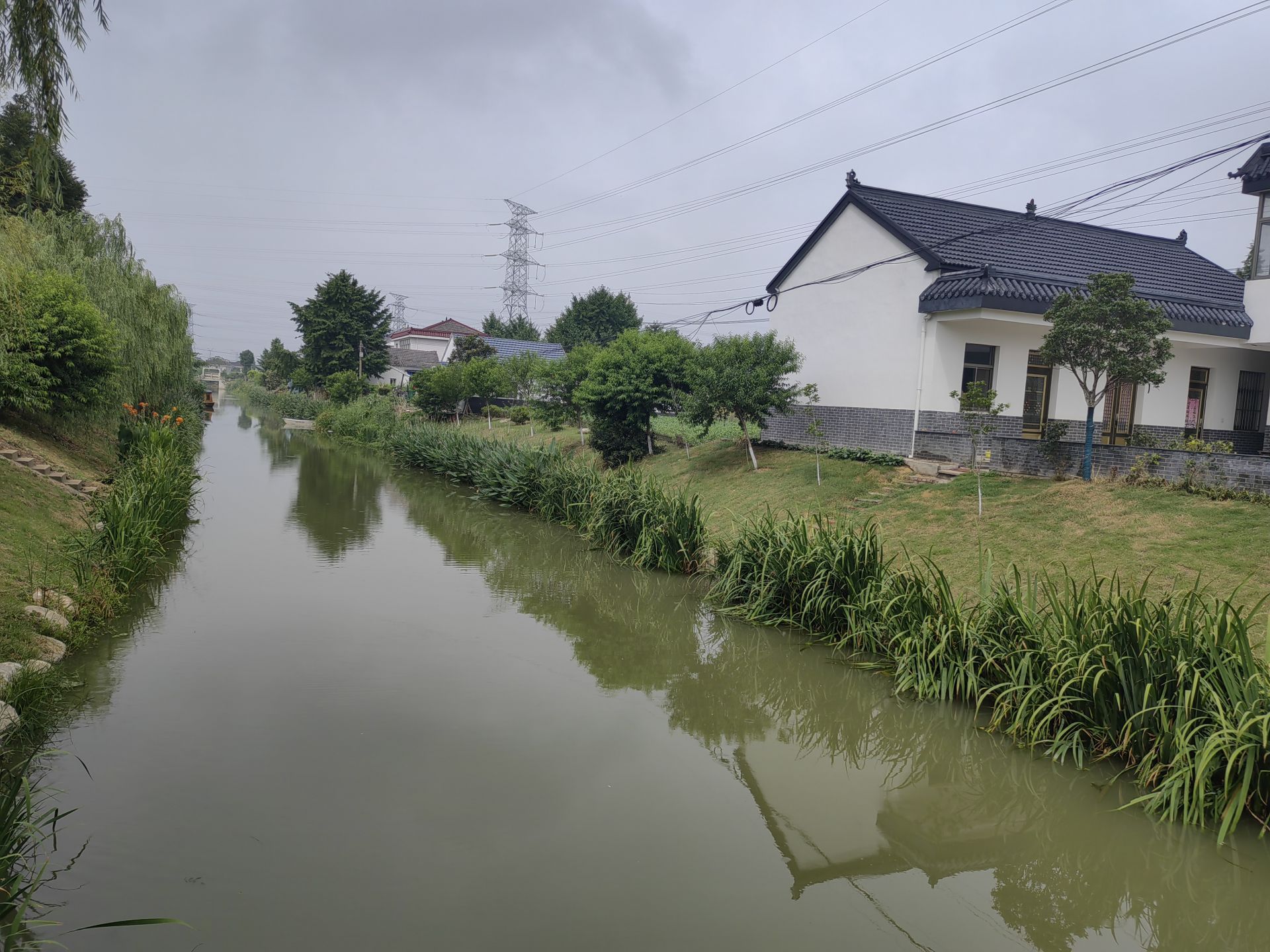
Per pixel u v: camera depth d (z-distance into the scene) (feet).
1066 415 50.31
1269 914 14.14
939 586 24.18
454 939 12.53
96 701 21.11
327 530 48.37
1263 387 57.00
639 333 68.69
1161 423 53.36
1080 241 58.85
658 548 40.06
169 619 28.81
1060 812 17.52
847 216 54.13
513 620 31.12
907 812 17.72
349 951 12.09
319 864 14.40
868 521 29.55
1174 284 57.67
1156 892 14.79
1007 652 21.65
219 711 20.97
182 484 44.50
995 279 44.37
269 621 29.17
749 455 57.93
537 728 21.13
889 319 50.42
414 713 21.59
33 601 24.14
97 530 33.96
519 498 57.31
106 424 61.36
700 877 14.74
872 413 51.70
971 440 43.68
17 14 19.40
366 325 166.61
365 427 111.96
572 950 12.44
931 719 22.00
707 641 29.27
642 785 18.29
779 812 17.46
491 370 104.63
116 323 54.13
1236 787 16.01
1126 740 17.94
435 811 16.56
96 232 59.11
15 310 41.93
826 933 13.21
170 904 13.03
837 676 25.41
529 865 14.80
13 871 13.51
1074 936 13.48
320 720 20.76
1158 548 28.76
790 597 30.53
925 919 13.83
